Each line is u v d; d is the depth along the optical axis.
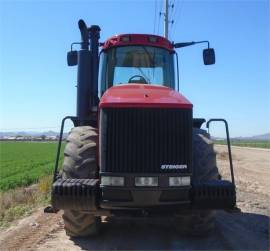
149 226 9.89
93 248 8.23
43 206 13.56
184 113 7.67
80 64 9.27
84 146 8.15
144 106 7.59
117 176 7.49
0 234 9.87
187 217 8.72
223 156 40.75
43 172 28.84
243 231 9.51
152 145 7.53
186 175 7.58
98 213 7.84
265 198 14.15
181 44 10.25
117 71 9.39
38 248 8.35
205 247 8.24
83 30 9.39
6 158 50.31
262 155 45.56
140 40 9.40
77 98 9.23
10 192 17.34
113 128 7.57
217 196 7.61
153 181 7.47
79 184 7.52
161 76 9.48
